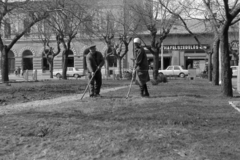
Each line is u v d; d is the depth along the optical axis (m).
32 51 51.00
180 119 6.56
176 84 20.78
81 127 6.07
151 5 22.20
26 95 13.20
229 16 10.86
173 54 49.16
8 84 18.66
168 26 23.44
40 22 18.95
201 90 14.80
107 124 6.30
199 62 46.50
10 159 4.57
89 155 4.63
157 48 23.66
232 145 4.93
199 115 7.07
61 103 9.68
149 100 9.70
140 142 5.10
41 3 14.40
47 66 50.94
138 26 27.80
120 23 30.00
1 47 21.83
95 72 10.95
